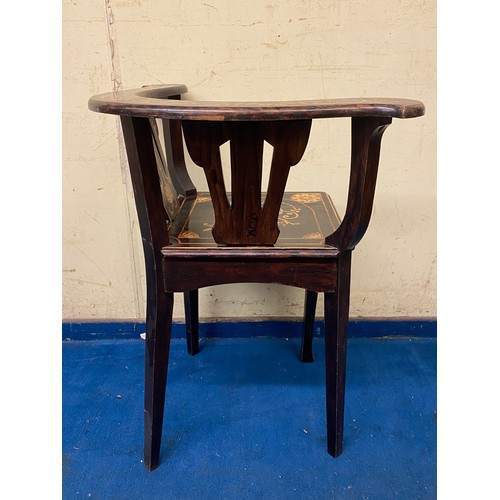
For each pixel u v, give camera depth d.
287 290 1.75
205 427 1.36
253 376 1.57
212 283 1.12
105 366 1.63
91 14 1.49
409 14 1.49
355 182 1.02
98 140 1.60
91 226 1.68
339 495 1.15
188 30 1.50
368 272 1.72
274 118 0.89
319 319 1.78
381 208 1.66
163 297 1.14
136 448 1.29
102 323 1.77
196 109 0.89
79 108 1.57
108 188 1.64
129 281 1.74
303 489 1.17
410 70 1.53
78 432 1.34
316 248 1.09
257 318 1.78
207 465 1.24
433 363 1.63
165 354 1.18
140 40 1.51
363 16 1.49
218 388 1.51
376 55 1.52
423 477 1.20
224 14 1.49
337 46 1.51
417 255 1.70
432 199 1.65
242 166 1.04
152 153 1.04
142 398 1.48
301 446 1.29
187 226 1.24
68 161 1.62
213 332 1.78
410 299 1.75
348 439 1.31
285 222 1.26
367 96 1.55
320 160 1.61
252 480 1.19
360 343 1.75
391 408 1.43
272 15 1.49
